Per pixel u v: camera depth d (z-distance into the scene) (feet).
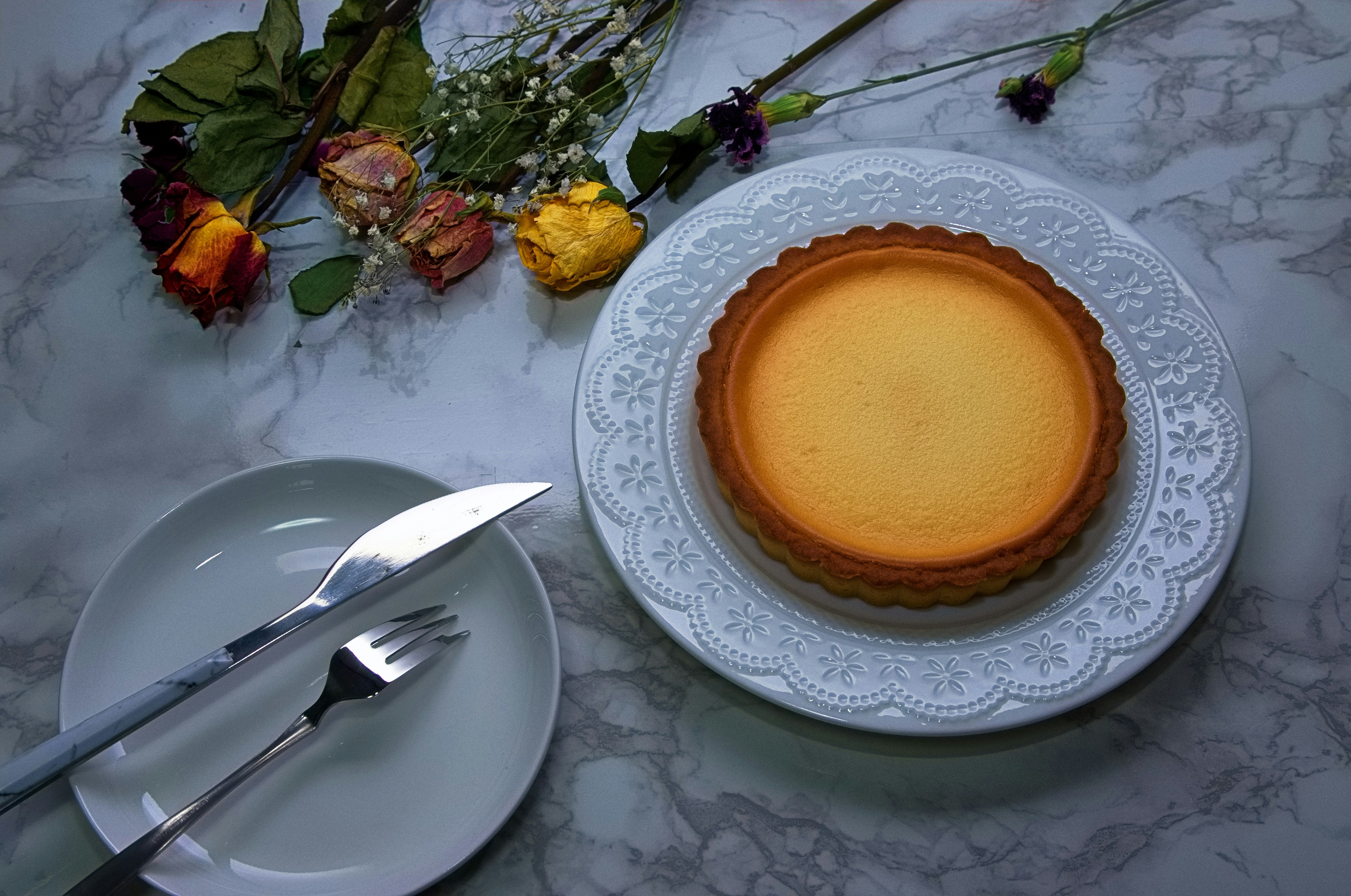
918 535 1.71
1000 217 1.91
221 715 1.68
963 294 1.85
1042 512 1.71
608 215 1.86
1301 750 1.68
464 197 1.95
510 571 1.72
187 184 1.87
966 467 1.75
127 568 1.72
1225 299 1.93
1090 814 1.67
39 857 1.66
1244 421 1.75
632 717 1.74
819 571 1.69
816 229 1.92
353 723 1.68
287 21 1.94
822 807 1.69
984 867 1.65
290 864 1.62
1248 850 1.64
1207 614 1.75
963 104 2.09
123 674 1.71
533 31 2.03
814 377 1.81
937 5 2.16
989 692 1.61
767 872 1.66
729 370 1.80
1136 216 2.00
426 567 1.75
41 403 1.93
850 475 1.75
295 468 1.76
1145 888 1.64
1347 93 2.05
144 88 1.96
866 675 1.63
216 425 1.92
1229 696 1.71
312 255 2.01
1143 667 1.62
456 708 1.69
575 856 1.67
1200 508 1.70
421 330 1.97
